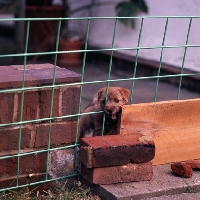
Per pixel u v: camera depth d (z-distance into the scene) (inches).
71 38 432.5
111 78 396.5
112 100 217.5
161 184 186.2
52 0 469.1
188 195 186.1
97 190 181.5
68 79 179.3
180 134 206.2
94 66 435.8
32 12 441.1
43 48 441.4
